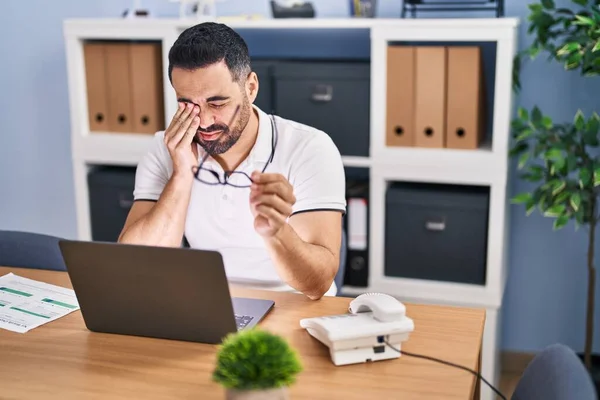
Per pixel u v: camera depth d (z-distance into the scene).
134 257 1.45
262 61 2.83
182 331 1.51
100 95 2.98
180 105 1.84
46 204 3.55
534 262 3.04
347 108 2.74
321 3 3.03
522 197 2.73
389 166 2.73
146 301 1.50
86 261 1.49
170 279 1.45
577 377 1.26
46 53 3.39
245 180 1.95
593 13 2.52
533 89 2.91
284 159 1.94
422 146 2.71
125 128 2.98
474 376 1.37
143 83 2.92
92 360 1.44
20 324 1.60
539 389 1.34
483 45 2.88
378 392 1.30
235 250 2.01
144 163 2.05
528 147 2.72
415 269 2.79
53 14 3.33
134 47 2.90
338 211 1.88
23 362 1.43
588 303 2.78
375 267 2.81
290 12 2.84
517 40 2.78
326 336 1.40
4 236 2.09
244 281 2.00
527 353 3.12
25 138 3.50
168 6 3.19
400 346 1.46
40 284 1.84
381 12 2.98
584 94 2.86
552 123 2.88
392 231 2.79
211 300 1.45
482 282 2.74
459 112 2.65
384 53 2.66
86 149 3.00
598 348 3.03
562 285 3.04
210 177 1.98
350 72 2.71
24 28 3.38
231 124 1.83
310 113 2.78
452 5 2.90
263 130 1.95
